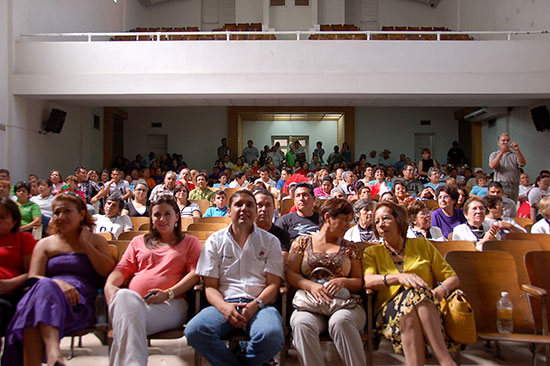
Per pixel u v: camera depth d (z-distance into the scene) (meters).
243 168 10.77
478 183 6.82
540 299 2.46
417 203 3.46
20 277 2.38
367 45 7.40
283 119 13.84
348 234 3.47
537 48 7.25
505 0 9.08
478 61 7.30
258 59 7.43
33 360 2.05
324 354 2.80
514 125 9.62
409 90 7.30
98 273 2.52
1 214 2.47
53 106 8.48
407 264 2.50
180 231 2.66
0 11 6.97
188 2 13.59
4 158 7.05
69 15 8.82
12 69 7.21
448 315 2.30
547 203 3.59
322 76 7.36
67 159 9.24
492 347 2.86
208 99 7.89
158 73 7.39
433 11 13.58
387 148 12.76
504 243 2.97
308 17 12.37
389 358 2.67
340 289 2.37
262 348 2.15
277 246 2.54
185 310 2.47
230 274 2.47
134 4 12.65
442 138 12.77
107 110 11.32
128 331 2.12
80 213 2.52
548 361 2.33
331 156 11.98
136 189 4.83
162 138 12.93
